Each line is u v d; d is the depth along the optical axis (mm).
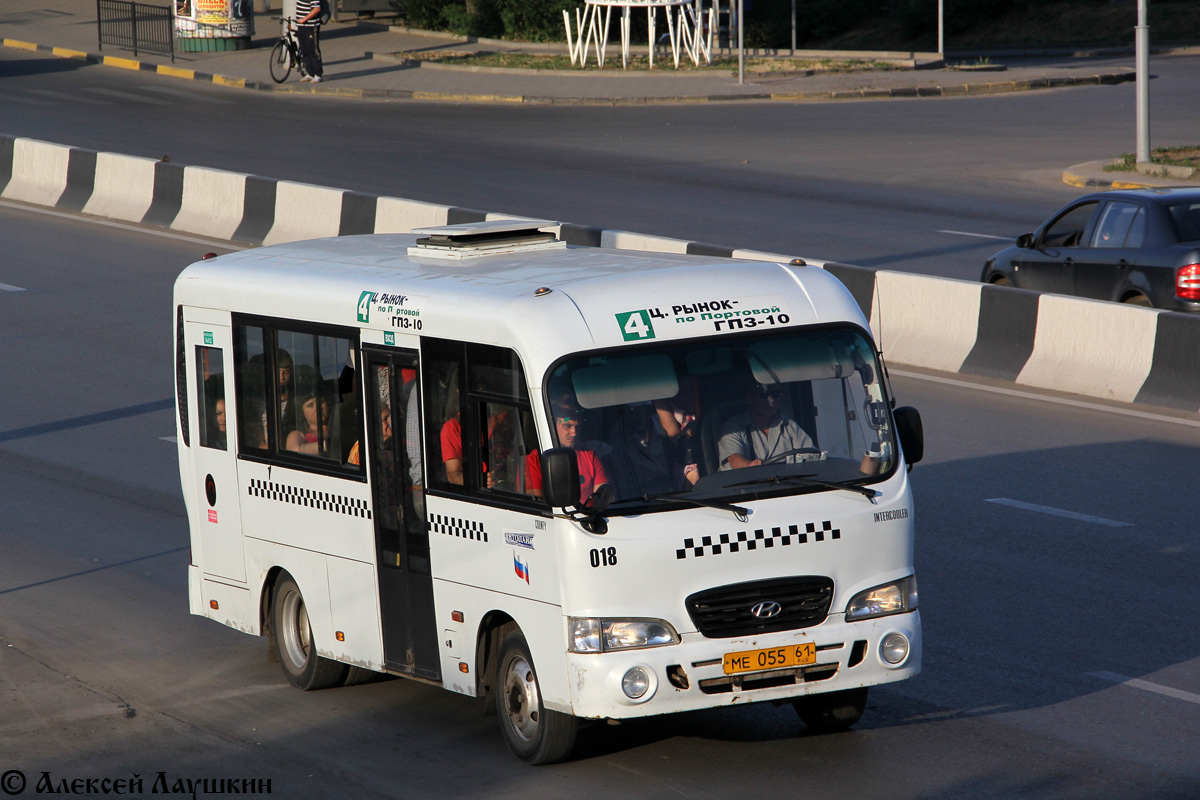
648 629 22219
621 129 106375
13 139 89500
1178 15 160500
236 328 28453
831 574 23047
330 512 26750
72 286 66875
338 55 143625
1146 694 26234
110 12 168750
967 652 28609
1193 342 46062
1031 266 55594
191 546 30453
